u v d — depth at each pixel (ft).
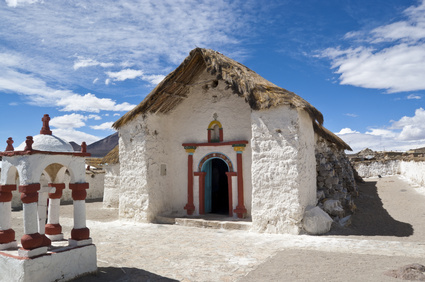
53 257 16.55
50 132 19.35
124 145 38.81
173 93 37.96
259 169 30.68
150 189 36.81
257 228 30.25
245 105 36.91
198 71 37.76
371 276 16.74
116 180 52.65
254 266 19.89
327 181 36.55
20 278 15.39
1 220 17.75
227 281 17.42
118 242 27.32
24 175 16.47
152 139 37.83
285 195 29.25
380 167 81.05
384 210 37.32
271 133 30.42
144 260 21.84
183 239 28.17
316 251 22.43
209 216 37.58
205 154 38.70
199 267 20.03
